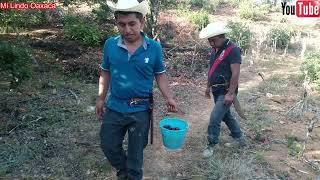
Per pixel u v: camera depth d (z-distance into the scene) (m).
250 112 6.16
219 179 4.32
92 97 6.30
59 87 6.60
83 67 7.35
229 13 14.45
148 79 3.49
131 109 3.50
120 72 3.43
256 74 8.20
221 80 4.41
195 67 8.18
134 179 3.64
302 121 5.96
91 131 5.21
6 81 6.54
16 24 9.66
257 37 11.03
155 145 5.00
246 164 4.56
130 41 3.36
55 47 8.62
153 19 9.61
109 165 4.43
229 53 4.29
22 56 5.54
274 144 5.16
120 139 3.63
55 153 4.62
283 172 4.51
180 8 13.12
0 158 4.43
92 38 8.97
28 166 4.34
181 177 4.35
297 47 10.55
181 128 4.88
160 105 6.27
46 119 5.39
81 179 4.20
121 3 3.20
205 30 4.30
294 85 7.61
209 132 4.60
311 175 4.48
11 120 5.29
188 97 6.70
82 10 11.73
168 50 9.12
